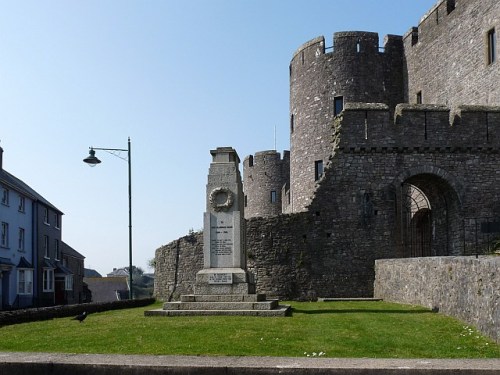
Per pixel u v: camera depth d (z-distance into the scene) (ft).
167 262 101.71
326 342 35.40
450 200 87.35
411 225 99.30
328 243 83.82
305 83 119.03
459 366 25.45
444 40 104.12
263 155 181.78
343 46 114.83
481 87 92.73
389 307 59.93
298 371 25.73
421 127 85.40
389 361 26.86
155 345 34.91
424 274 58.18
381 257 83.41
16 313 52.42
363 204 84.12
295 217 84.53
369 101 113.91
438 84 105.81
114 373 26.81
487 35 91.66
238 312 50.93
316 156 114.73
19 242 147.43
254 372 26.07
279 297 83.30
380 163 84.84
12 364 27.32
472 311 42.65
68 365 27.09
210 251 55.47
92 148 86.02
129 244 86.63
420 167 84.79
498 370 24.85
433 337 37.52
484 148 85.35
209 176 56.59
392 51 117.91
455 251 85.56
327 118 114.21
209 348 33.60
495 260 38.63
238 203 56.03
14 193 143.84
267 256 84.53
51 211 173.78
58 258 179.52
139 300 87.10
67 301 181.37
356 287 82.94
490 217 84.38
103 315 58.80
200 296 53.88
